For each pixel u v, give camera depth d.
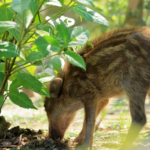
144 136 7.96
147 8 21.78
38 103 17.91
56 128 8.43
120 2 24.11
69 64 8.19
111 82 7.67
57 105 8.38
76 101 8.21
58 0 6.49
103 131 9.04
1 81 7.14
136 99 7.34
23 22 6.18
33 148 6.49
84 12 6.46
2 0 6.71
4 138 7.26
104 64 7.62
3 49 5.76
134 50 7.30
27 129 8.09
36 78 7.00
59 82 8.09
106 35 8.13
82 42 6.31
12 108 17.11
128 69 7.37
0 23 5.88
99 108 8.85
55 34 7.11
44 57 6.60
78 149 7.24
